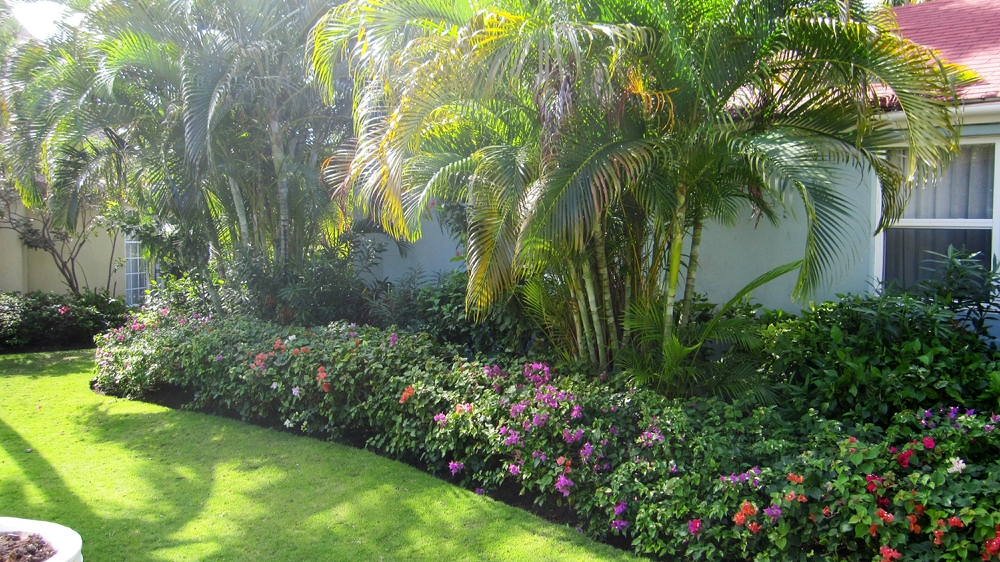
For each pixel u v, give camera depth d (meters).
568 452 4.21
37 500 4.48
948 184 5.88
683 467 3.68
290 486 4.65
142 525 4.07
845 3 3.98
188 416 6.59
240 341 6.96
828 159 4.56
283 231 8.59
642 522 3.63
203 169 7.73
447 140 5.05
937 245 5.96
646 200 4.41
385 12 4.45
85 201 11.17
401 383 5.30
